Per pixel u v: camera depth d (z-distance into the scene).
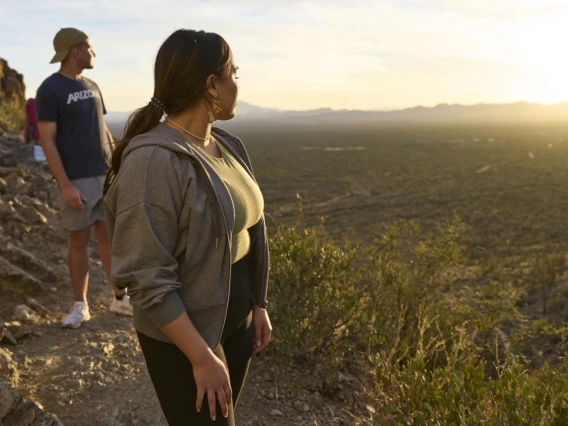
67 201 3.46
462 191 71.62
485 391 2.36
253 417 2.82
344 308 3.43
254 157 143.00
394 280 4.18
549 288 17.83
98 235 3.78
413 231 4.94
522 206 57.31
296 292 3.45
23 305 3.73
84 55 3.46
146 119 1.58
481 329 4.10
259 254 1.89
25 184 6.25
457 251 4.80
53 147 3.40
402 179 89.19
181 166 1.47
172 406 1.58
